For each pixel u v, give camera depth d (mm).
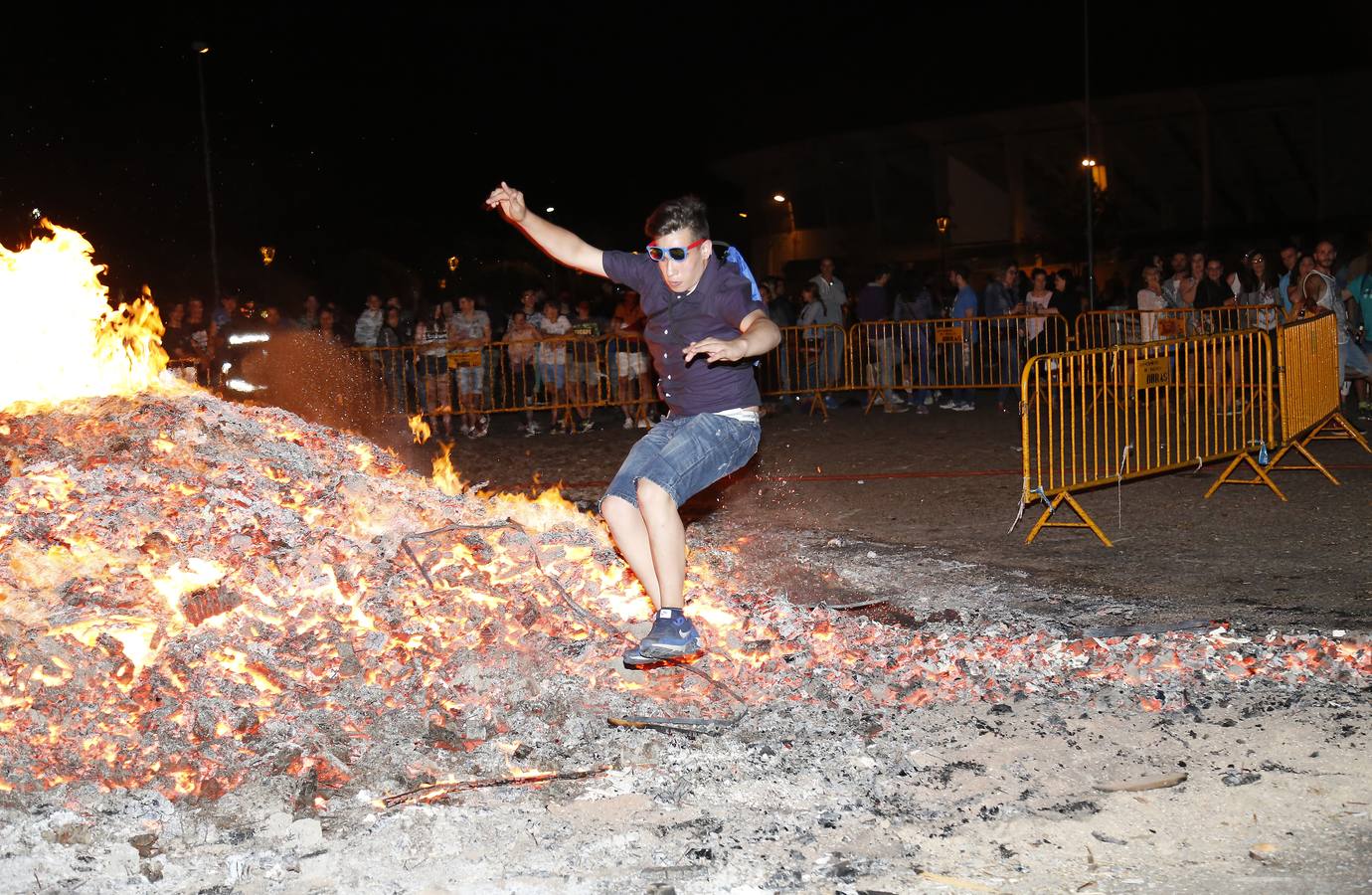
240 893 3348
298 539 5320
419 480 6742
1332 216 37562
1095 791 3920
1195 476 9750
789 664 5133
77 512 5211
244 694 4504
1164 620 5805
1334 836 3543
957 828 3684
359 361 15547
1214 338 8844
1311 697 4625
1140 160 39812
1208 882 3312
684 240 4457
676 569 4586
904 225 43281
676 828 3713
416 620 5082
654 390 15914
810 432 14320
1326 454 10492
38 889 3363
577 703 4695
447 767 4172
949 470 10859
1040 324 15578
